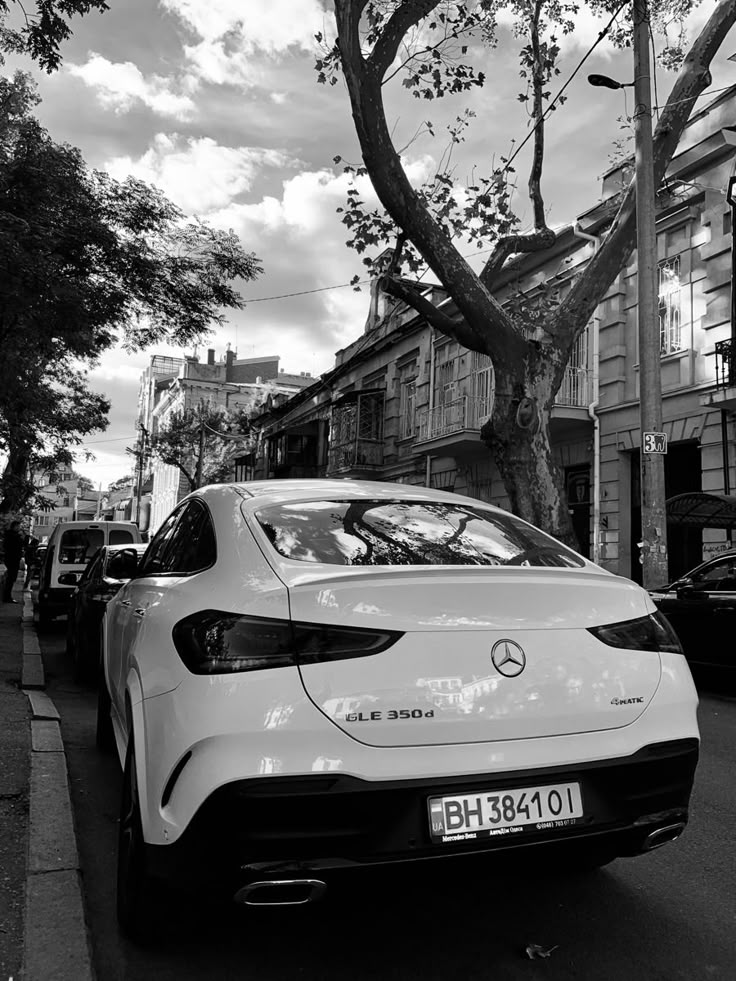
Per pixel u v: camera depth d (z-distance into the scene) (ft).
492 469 66.39
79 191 32.91
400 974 8.54
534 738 8.17
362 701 7.61
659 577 34.27
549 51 37.99
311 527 9.92
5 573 58.54
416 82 35.37
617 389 52.16
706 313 45.73
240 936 9.30
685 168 47.16
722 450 43.73
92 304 34.71
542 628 8.56
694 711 9.37
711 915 10.11
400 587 8.20
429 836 7.54
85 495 347.56
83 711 22.18
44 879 10.03
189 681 7.95
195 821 7.43
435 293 75.61
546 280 59.52
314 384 110.83
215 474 146.61
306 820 7.29
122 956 8.72
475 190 38.19
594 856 8.85
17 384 44.96
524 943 9.29
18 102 32.37
